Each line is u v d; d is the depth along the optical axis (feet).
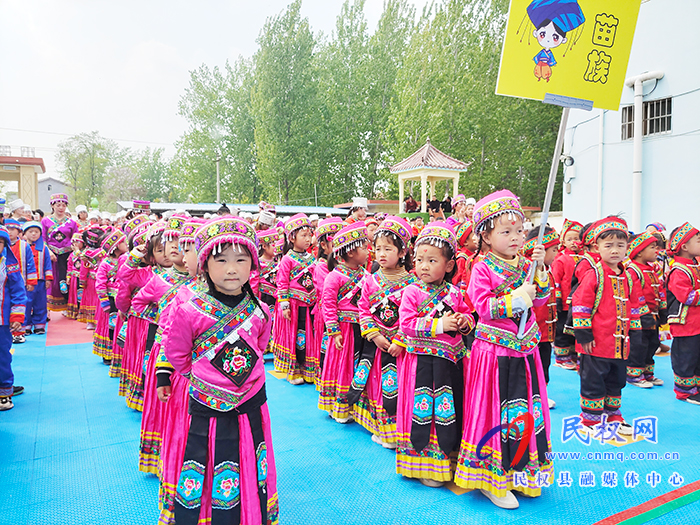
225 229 7.44
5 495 10.42
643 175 37.86
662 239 20.98
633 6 9.72
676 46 35.42
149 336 12.58
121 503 10.14
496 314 9.77
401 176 64.23
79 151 224.33
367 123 125.49
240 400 7.55
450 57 104.99
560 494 10.53
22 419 14.76
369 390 13.55
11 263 15.19
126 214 34.06
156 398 11.12
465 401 10.57
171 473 8.53
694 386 16.39
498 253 10.42
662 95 36.45
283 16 117.29
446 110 102.94
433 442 10.78
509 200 10.01
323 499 10.36
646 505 10.09
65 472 11.48
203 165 143.13
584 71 9.60
